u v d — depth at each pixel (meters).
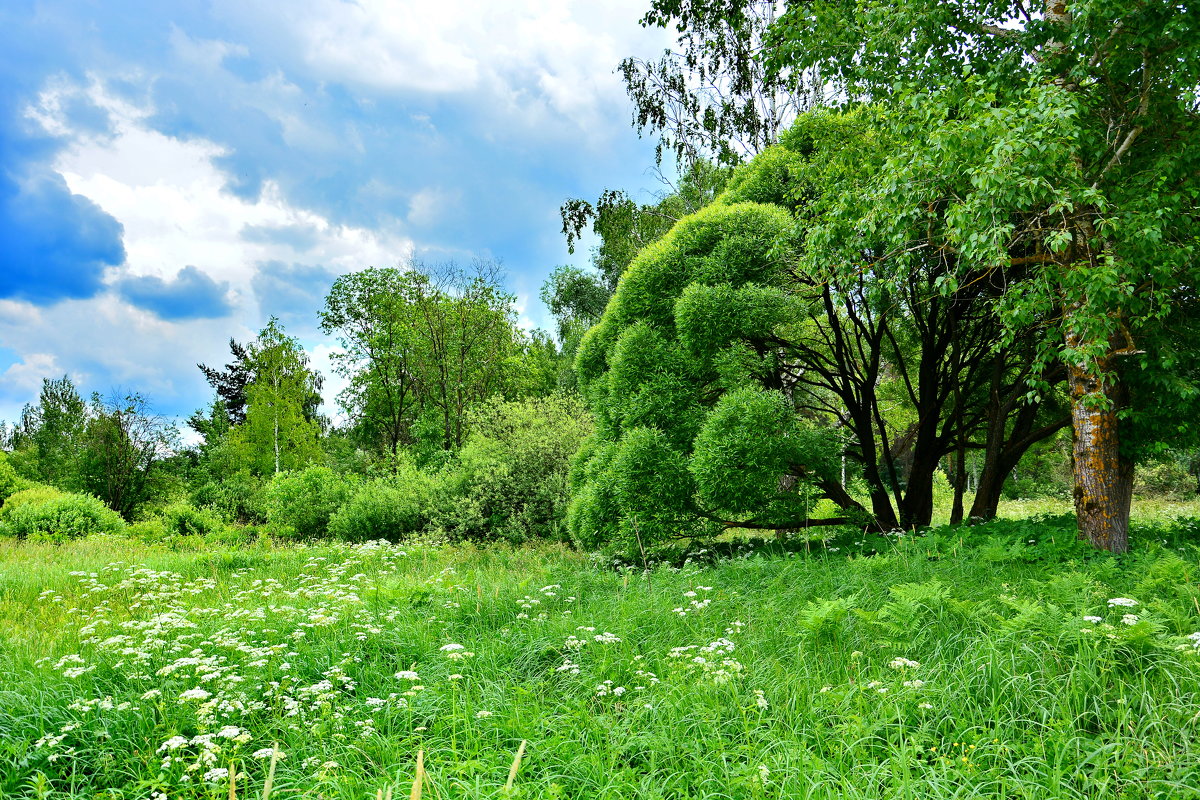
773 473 9.48
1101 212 6.17
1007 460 11.40
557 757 3.65
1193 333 8.08
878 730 3.72
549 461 18.19
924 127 6.85
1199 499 22.66
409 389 30.75
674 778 3.44
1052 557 6.93
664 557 10.62
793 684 4.36
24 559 13.06
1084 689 3.81
